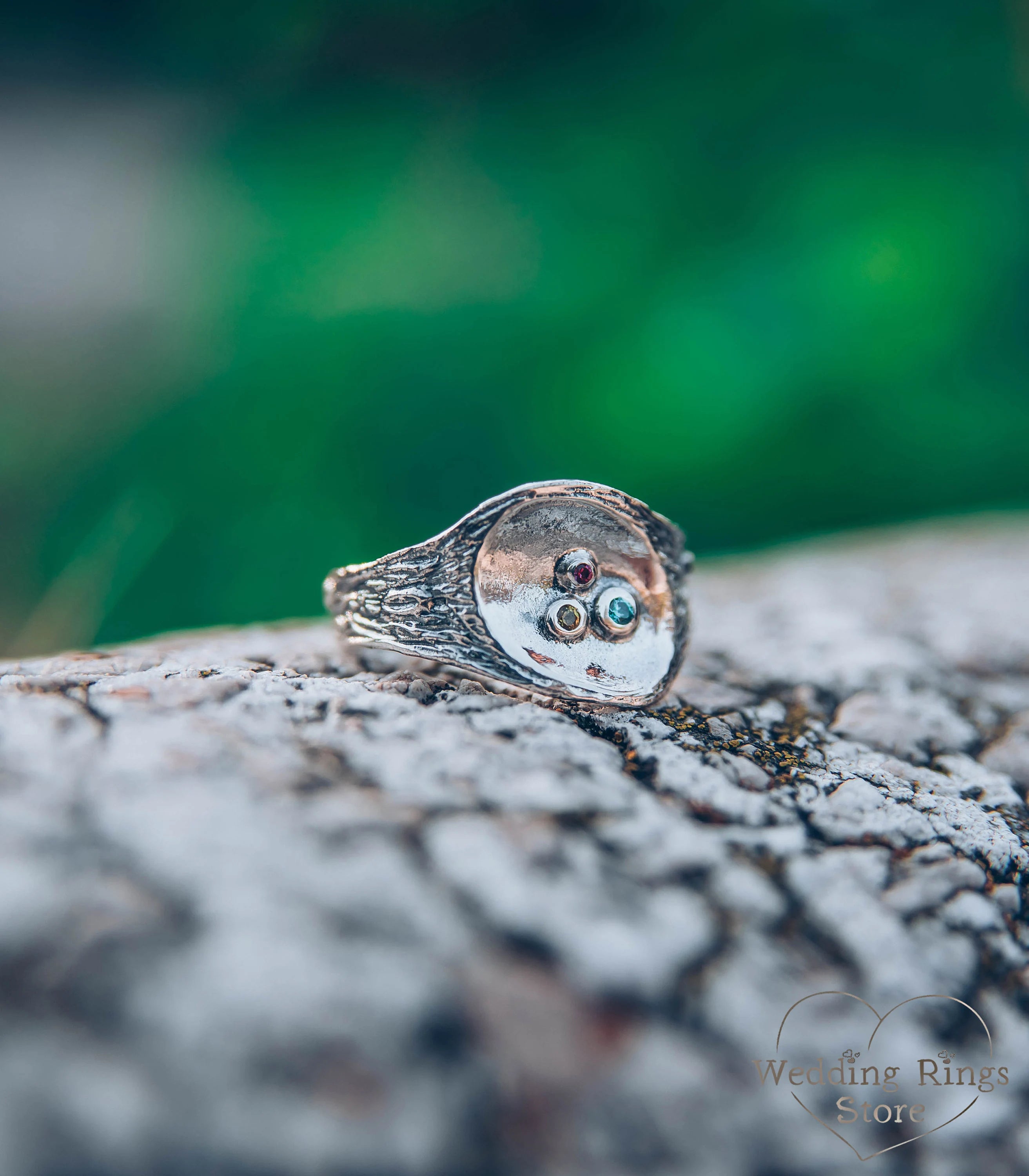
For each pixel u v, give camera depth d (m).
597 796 0.08
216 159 0.33
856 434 0.27
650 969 0.07
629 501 0.09
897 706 0.10
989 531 0.19
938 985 0.08
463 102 0.32
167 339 0.29
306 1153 0.06
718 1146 0.07
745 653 0.11
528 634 0.09
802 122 0.29
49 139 0.34
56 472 0.26
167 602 0.25
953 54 0.27
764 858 0.08
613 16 0.31
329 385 0.27
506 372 0.28
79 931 0.07
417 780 0.08
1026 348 0.27
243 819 0.08
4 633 0.24
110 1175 0.06
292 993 0.07
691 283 0.28
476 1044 0.07
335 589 0.10
